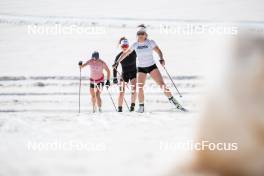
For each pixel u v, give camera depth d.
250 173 8.04
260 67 7.92
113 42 66.81
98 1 103.94
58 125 21.30
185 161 9.12
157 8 94.31
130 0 105.69
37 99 41.41
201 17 84.25
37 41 67.19
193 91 42.88
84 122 22.30
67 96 42.84
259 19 81.19
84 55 59.62
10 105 39.16
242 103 8.10
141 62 30.20
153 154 13.05
